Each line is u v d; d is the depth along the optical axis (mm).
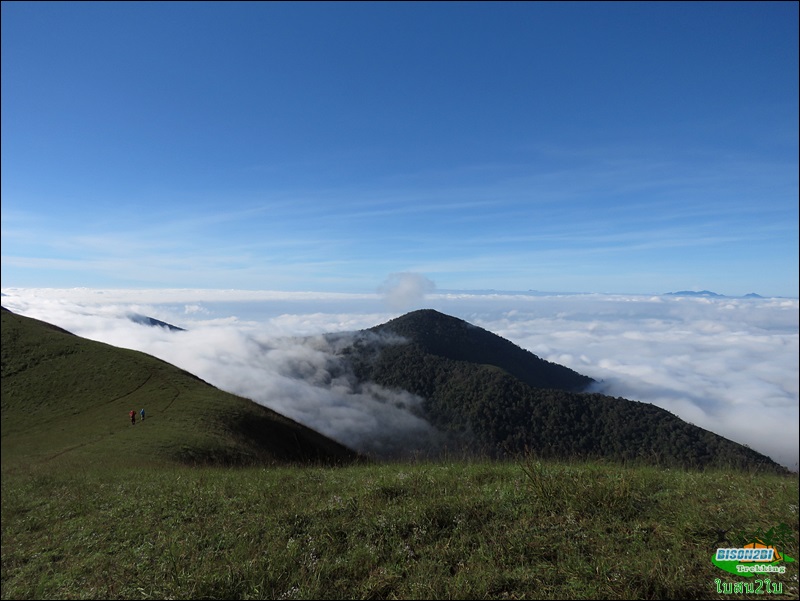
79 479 15680
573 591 4855
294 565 5934
